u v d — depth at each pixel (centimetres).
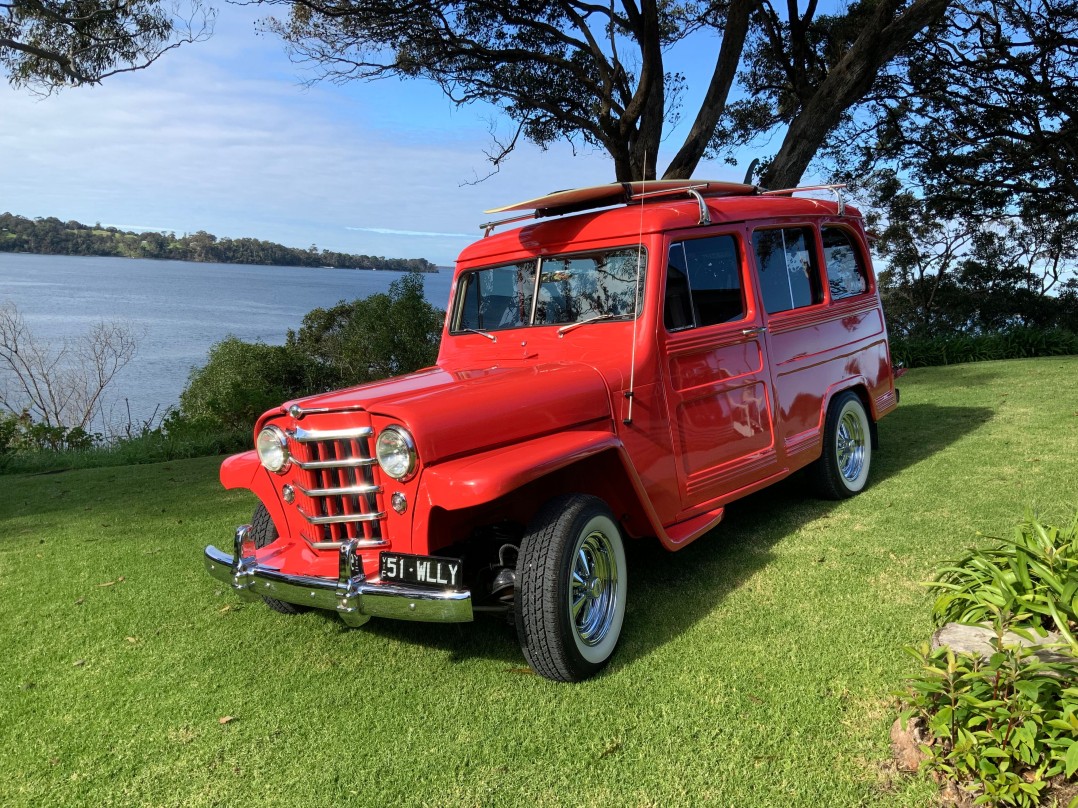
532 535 299
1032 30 1549
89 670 350
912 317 2081
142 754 278
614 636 322
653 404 374
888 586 370
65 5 1110
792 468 471
